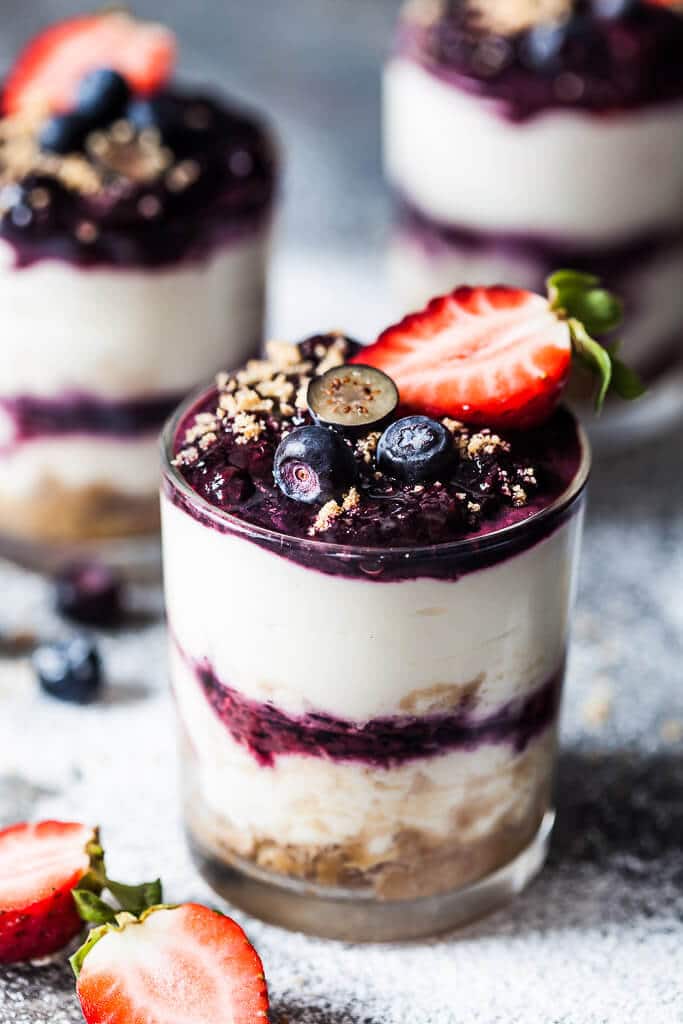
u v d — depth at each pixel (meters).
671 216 0.67
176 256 0.60
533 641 0.50
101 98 0.62
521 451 0.50
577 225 0.67
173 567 0.50
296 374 0.52
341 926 0.52
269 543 0.48
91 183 0.60
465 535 0.48
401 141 0.70
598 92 0.65
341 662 0.48
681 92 0.65
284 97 0.93
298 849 0.51
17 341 0.61
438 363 0.50
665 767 0.57
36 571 0.64
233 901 0.53
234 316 0.63
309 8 1.02
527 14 0.68
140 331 0.61
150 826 0.55
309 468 0.48
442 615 0.48
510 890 0.53
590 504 0.68
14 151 0.62
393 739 0.49
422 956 0.52
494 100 0.65
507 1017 0.50
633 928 0.53
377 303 0.76
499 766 0.51
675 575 0.64
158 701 0.59
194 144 0.63
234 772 0.51
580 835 0.55
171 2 1.02
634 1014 0.50
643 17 0.67
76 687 0.59
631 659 0.61
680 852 0.55
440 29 0.68
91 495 0.63
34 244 0.59
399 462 0.49
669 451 0.70
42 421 0.62
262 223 0.63
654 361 0.70
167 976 0.49
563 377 0.50
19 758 0.57
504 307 0.51
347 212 0.83
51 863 0.51
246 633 0.49
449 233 0.69
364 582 0.47
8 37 0.94
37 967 0.51
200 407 0.52
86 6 0.98
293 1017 0.50
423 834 0.51
